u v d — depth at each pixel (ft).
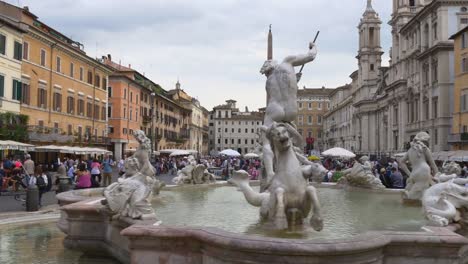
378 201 34.86
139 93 241.35
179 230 18.52
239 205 31.30
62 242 29.12
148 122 257.14
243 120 533.55
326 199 36.32
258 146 33.83
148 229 18.71
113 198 22.12
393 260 17.85
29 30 135.95
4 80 124.67
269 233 20.34
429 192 22.38
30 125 133.90
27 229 35.83
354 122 369.30
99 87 195.11
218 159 157.07
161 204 31.91
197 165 46.96
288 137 22.21
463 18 189.16
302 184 21.77
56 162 135.44
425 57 205.98
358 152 344.28
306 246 15.28
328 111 501.97
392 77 270.26
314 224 20.52
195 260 18.42
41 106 146.00
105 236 25.41
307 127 523.29
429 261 17.78
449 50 188.75
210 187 46.24
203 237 17.35
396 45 265.34
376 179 43.01
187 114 373.20
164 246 18.63
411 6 253.65
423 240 17.58
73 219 26.00
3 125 112.57
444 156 126.11
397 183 53.01
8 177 75.15
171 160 166.71
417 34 221.05
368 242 16.14
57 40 152.25
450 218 20.97
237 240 15.99
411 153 33.45
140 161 32.83
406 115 242.99
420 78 213.66
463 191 22.08
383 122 296.10
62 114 160.35
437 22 193.67
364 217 26.30
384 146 290.15
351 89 402.11
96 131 191.83
